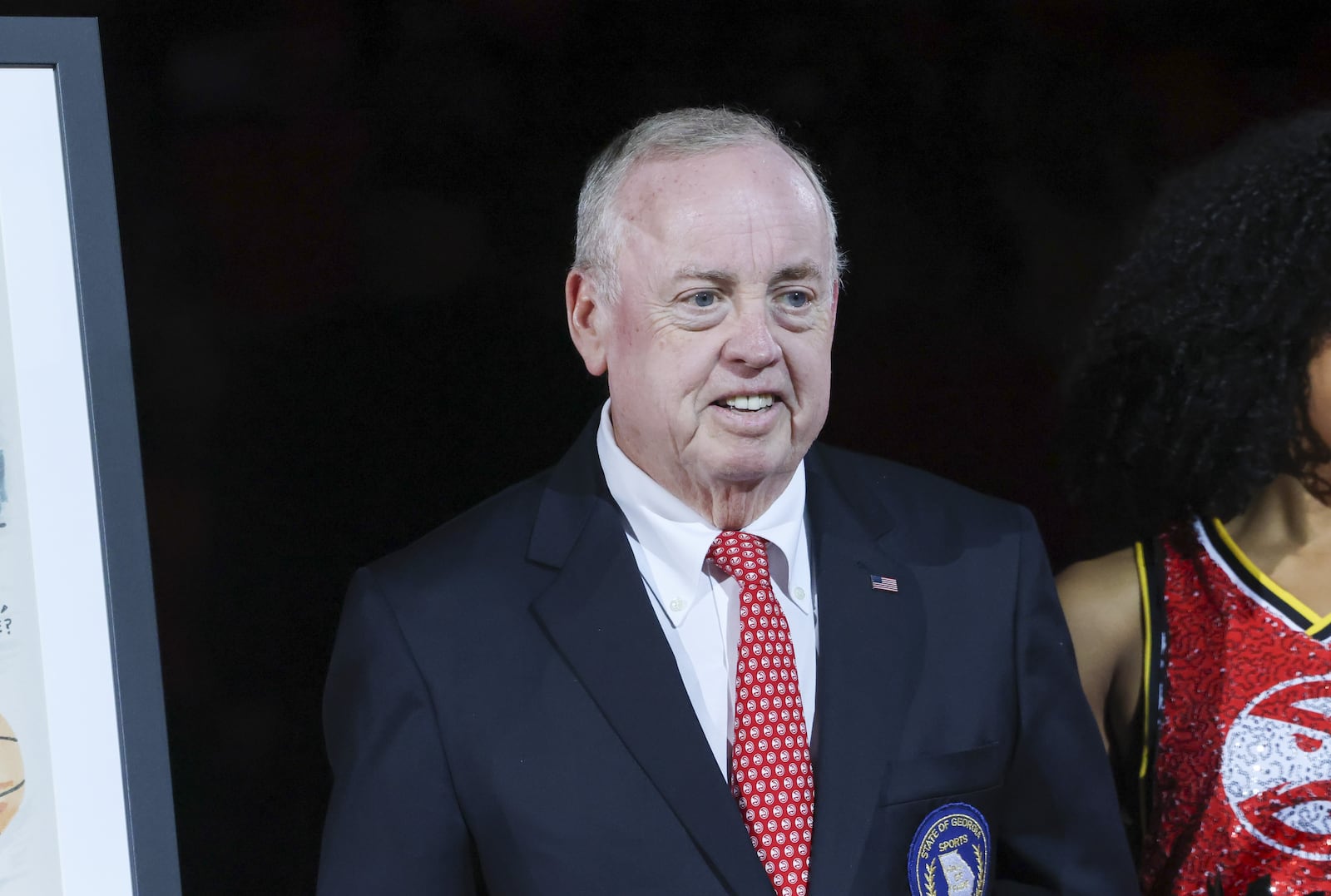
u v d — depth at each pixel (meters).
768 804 4.76
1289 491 6.05
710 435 4.65
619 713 4.76
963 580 5.19
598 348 4.98
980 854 4.92
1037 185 6.73
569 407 6.54
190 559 6.22
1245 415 6.12
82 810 4.75
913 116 6.69
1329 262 5.98
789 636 4.91
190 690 6.25
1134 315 6.44
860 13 6.62
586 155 6.45
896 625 5.04
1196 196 6.48
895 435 6.82
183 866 6.29
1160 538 6.36
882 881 4.79
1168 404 6.32
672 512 4.98
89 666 4.75
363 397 6.34
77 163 4.66
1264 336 6.09
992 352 6.79
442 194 6.34
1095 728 5.30
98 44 4.69
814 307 4.72
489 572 5.04
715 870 4.64
